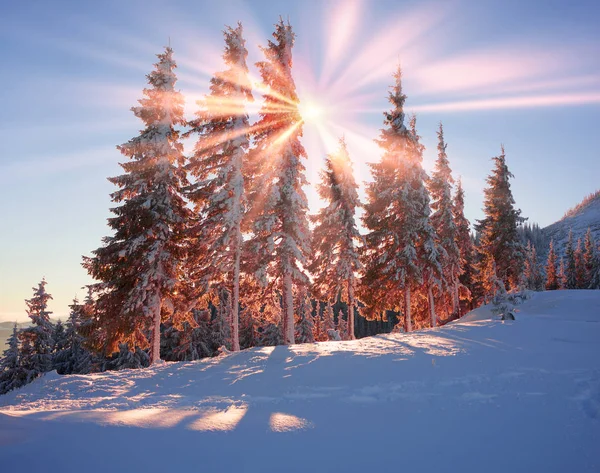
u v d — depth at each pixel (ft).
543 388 22.82
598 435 15.48
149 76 72.90
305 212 72.90
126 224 69.41
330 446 15.39
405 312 85.46
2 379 113.70
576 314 55.31
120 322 66.33
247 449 14.90
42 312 119.85
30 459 12.75
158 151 71.00
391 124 90.89
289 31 75.66
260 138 74.90
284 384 29.04
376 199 92.12
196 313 120.78
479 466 13.28
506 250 118.62
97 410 21.94
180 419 18.81
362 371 30.71
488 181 124.57
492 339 41.65
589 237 240.12
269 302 76.59
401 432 16.96
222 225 66.13
